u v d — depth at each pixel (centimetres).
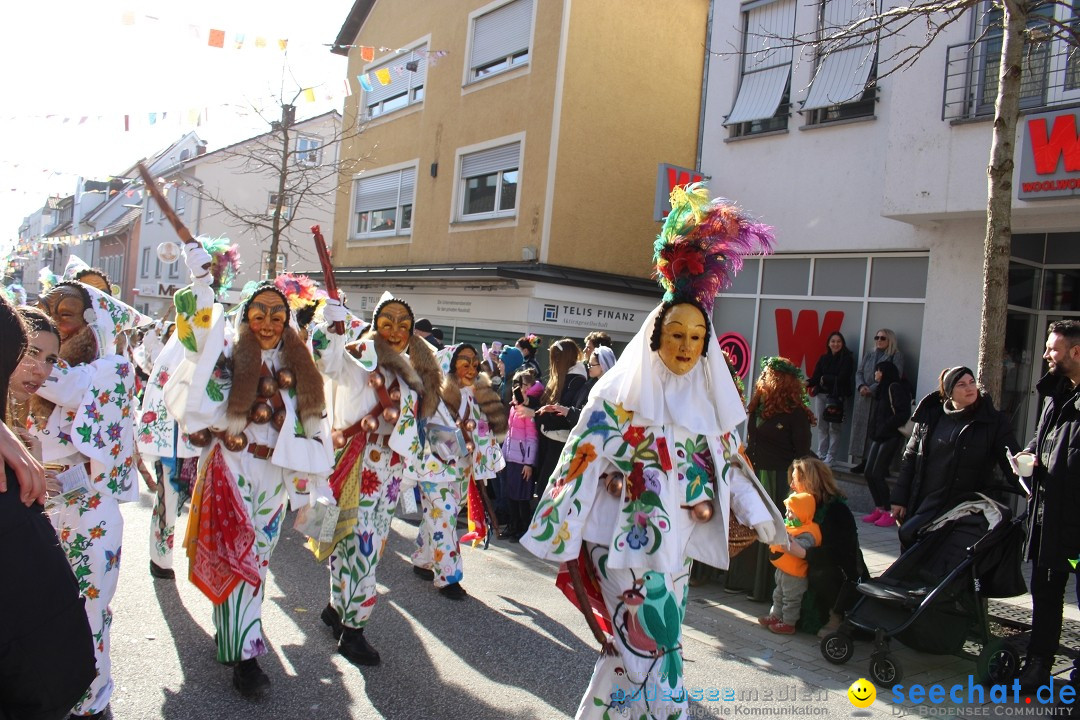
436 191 1641
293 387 389
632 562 283
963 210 817
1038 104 802
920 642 423
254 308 383
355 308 1864
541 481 707
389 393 441
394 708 366
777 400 572
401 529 736
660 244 316
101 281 537
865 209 967
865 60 913
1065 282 859
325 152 2472
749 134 1107
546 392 705
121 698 358
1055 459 387
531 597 551
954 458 459
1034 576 410
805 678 431
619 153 1428
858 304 986
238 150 2541
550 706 378
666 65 1481
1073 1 788
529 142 1396
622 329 1413
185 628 448
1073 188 721
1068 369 393
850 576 496
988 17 817
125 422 358
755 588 561
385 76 808
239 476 373
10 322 177
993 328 562
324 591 533
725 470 306
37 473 172
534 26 1401
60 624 170
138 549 598
